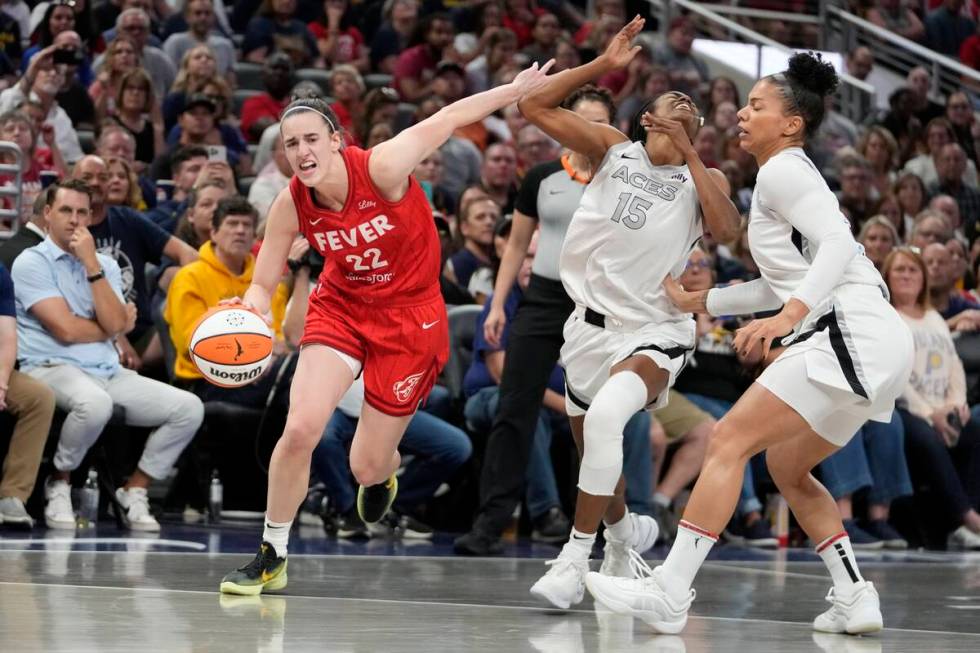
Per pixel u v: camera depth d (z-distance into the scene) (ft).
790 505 19.22
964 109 56.59
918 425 36.37
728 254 40.78
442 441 32.17
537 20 59.47
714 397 35.45
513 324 28.04
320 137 18.45
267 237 19.75
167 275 34.24
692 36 59.00
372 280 19.57
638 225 19.99
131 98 42.78
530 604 20.31
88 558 23.81
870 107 59.00
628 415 19.53
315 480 33.99
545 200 27.40
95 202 33.04
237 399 32.63
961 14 66.74
